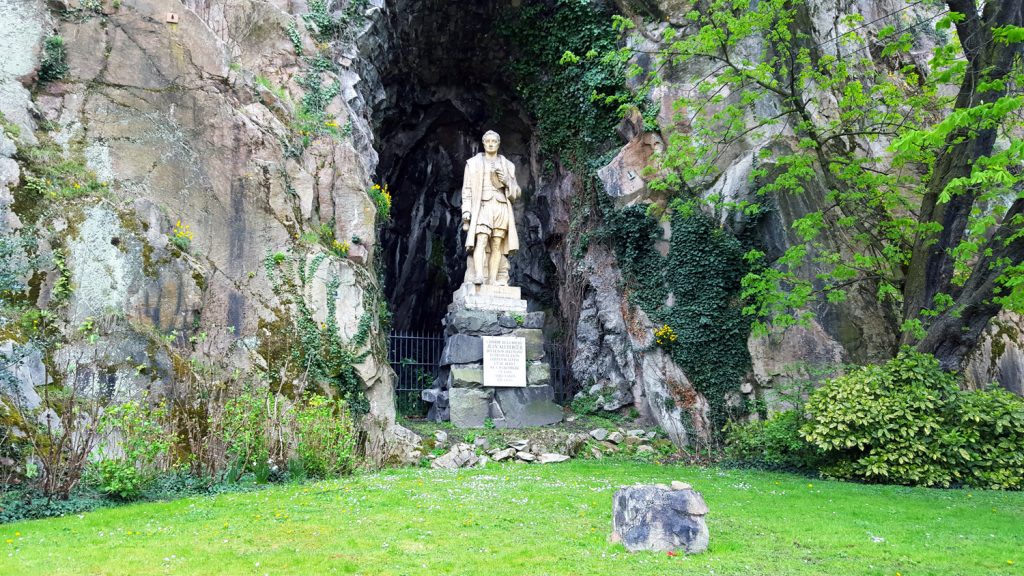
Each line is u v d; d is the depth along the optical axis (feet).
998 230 43.52
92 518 28.07
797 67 58.59
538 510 29.50
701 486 37.42
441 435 50.85
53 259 40.83
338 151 53.98
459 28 72.69
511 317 58.44
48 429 33.09
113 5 48.42
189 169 47.85
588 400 63.21
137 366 40.19
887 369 43.24
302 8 59.57
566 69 69.77
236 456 37.81
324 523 26.91
